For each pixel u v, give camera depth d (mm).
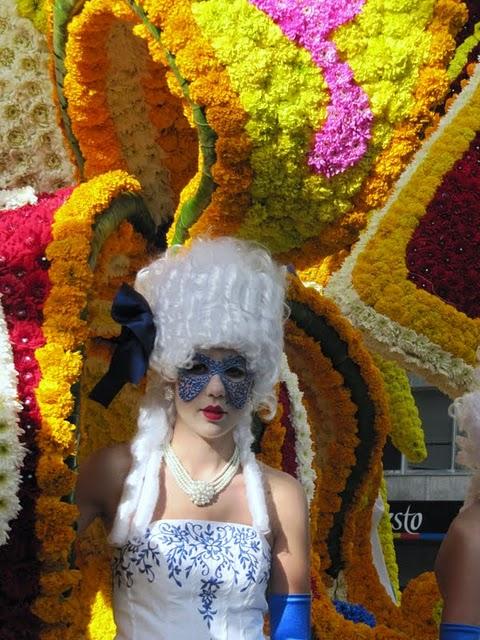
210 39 2795
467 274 3688
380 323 3617
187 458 2688
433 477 12086
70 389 2676
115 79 3232
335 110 2861
